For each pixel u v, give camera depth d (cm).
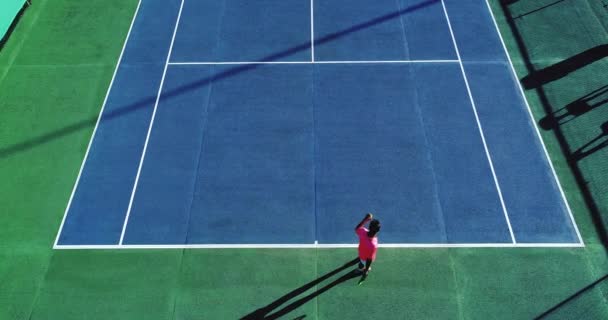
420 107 1366
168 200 1188
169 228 1141
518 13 1600
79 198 1191
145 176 1232
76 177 1230
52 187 1211
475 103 1370
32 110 1364
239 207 1175
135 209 1173
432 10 1616
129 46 1525
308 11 1622
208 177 1229
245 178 1227
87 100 1388
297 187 1208
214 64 1476
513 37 1531
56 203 1183
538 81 1417
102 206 1178
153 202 1185
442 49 1506
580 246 1100
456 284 1048
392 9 1622
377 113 1353
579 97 1373
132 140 1302
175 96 1398
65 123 1338
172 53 1506
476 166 1241
